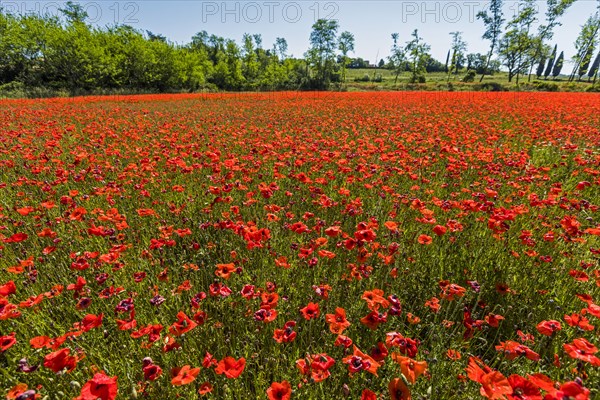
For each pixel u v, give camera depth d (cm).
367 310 280
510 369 224
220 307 273
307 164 659
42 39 4644
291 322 219
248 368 237
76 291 243
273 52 8662
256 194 504
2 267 325
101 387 141
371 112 1670
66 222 396
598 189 531
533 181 520
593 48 5119
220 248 365
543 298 296
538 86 4550
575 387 137
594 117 1256
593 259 344
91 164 599
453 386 214
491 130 938
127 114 1524
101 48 4694
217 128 1013
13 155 688
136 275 275
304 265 320
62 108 1680
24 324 251
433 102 2120
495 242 367
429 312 280
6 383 207
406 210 444
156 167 629
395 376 217
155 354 236
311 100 2648
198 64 6562
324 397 207
